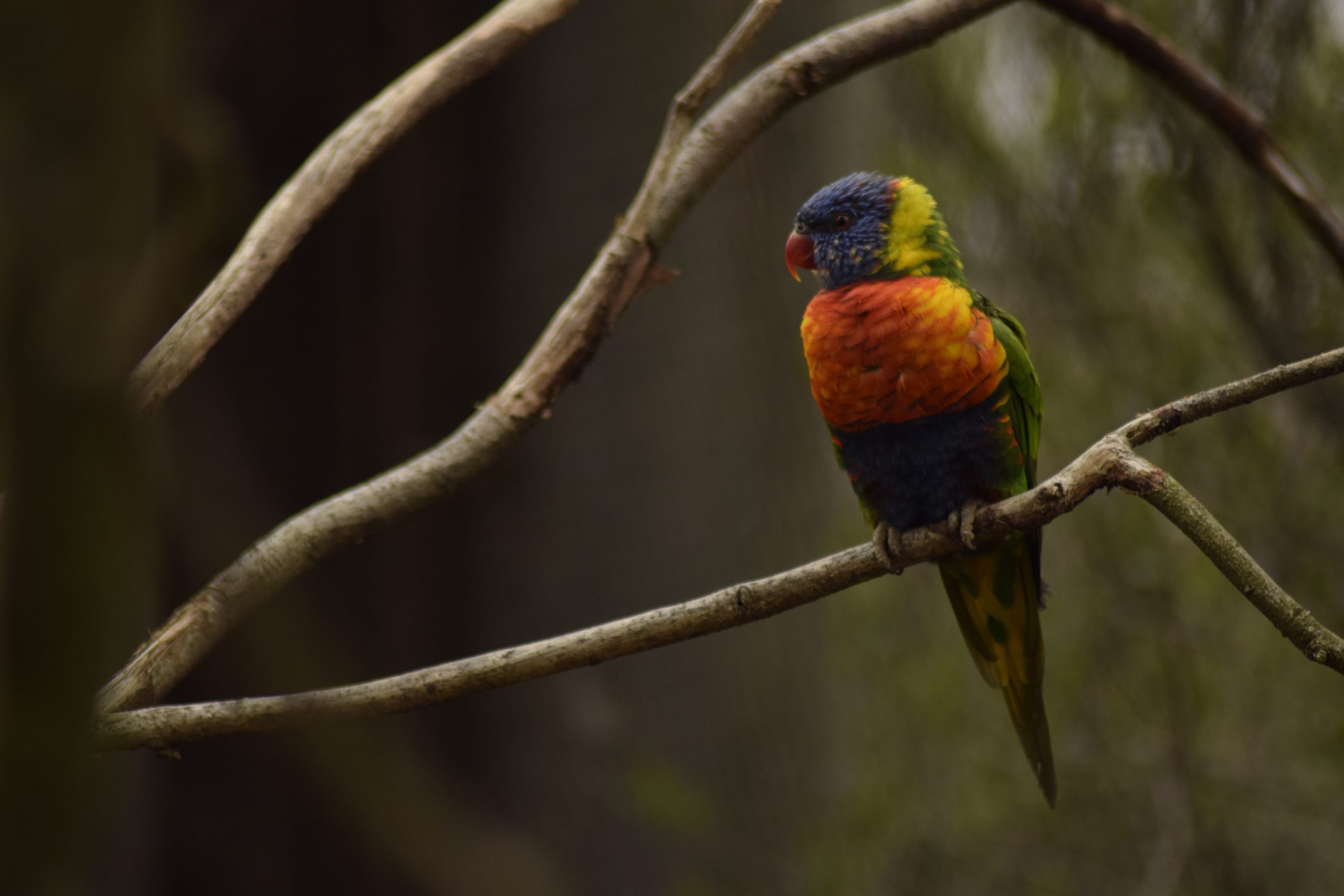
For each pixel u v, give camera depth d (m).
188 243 3.94
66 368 1.84
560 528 10.03
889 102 13.57
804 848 10.27
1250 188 10.35
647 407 9.96
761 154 10.34
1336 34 10.30
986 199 13.23
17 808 1.89
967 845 14.80
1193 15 10.23
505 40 4.52
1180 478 11.95
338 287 10.46
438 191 10.32
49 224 1.82
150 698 3.69
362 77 10.00
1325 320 10.20
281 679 6.85
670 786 9.58
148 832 10.06
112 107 1.87
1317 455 11.27
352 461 10.44
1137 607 13.43
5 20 1.78
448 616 10.22
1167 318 12.27
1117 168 11.95
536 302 10.04
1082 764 14.62
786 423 10.52
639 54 9.76
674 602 9.96
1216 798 13.50
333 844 9.66
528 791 9.76
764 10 4.29
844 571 4.24
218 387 10.14
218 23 9.59
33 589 1.87
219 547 8.32
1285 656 13.07
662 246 4.32
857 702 14.02
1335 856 13.19
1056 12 5.66
